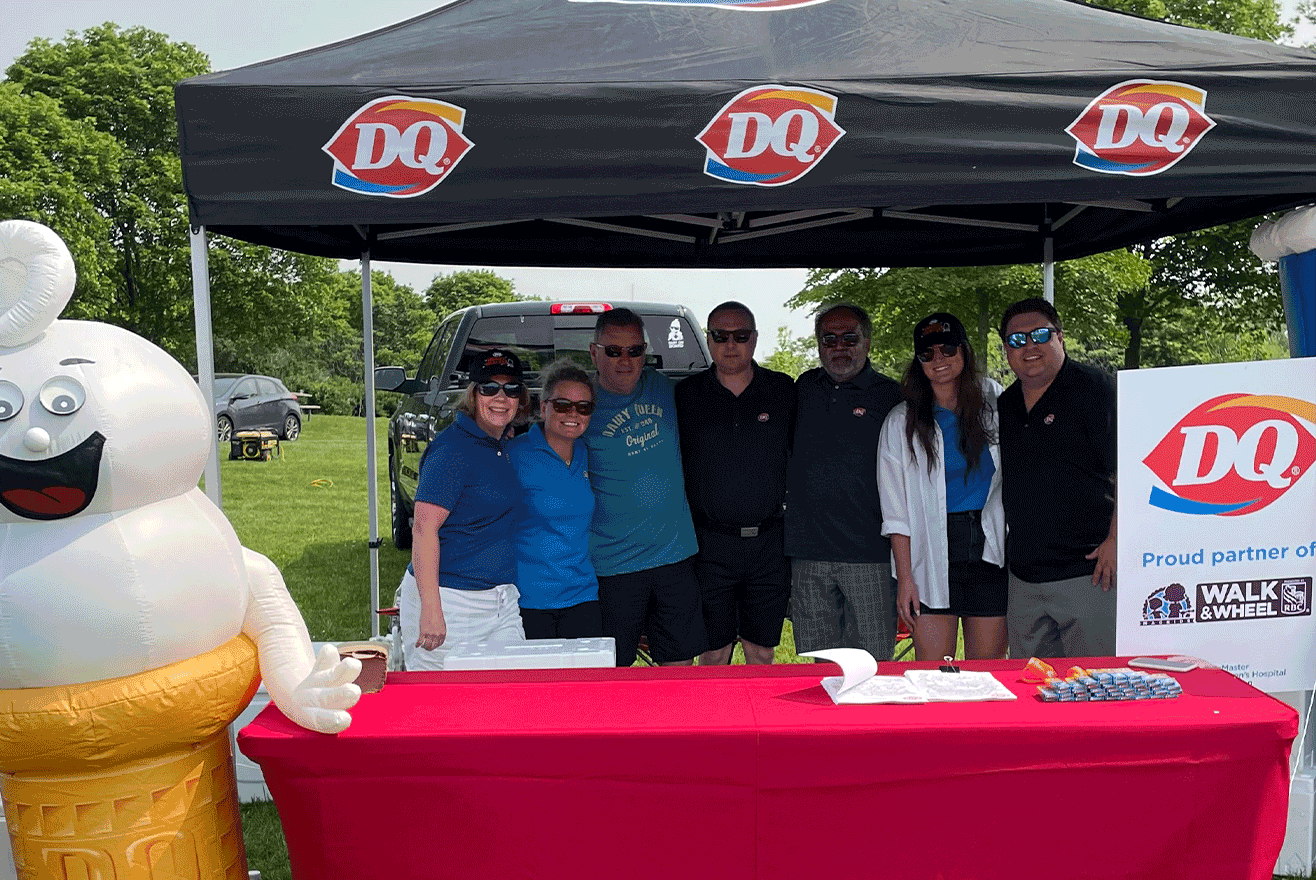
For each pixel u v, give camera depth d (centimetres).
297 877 265
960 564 402
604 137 306
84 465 227
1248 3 1745
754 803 256
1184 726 253
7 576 228
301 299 3394
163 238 3106
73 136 2867
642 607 425
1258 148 310
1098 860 262
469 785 254
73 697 231
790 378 449
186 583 243
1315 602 328
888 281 1073
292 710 257
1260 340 1888
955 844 261
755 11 371
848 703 271
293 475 1650
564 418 378
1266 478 323
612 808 256
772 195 309
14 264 235
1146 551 324
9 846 319
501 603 362
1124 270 1130
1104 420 376
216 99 303
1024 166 309
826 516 425
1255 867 264
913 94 306
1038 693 277
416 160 306
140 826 247
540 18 365
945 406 397
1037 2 388
